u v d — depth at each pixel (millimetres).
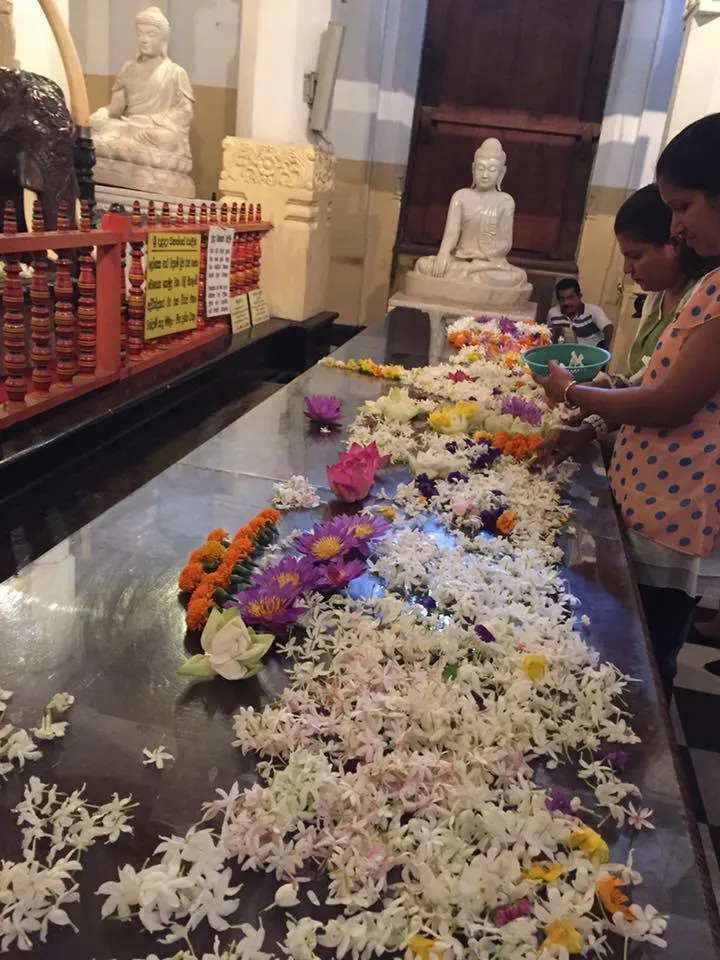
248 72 4594
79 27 5848
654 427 1543
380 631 1167
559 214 5844
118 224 2762
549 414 2256
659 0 5207
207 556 1301
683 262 1746
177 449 3025
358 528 1398
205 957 685
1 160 2998
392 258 5973
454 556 1386
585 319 4664
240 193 4645
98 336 2826
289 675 1079
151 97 4902
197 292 3512
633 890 776
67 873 750
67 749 914
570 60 5539
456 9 5555
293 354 4641
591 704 1024
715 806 2016
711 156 1322
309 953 693
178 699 1015
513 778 904
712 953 716
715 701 2475
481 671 1069
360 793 847
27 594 1214
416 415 2246
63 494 2480
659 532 1604
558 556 1453
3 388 2414
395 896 762
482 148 5090
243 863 787
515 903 749
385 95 5656
